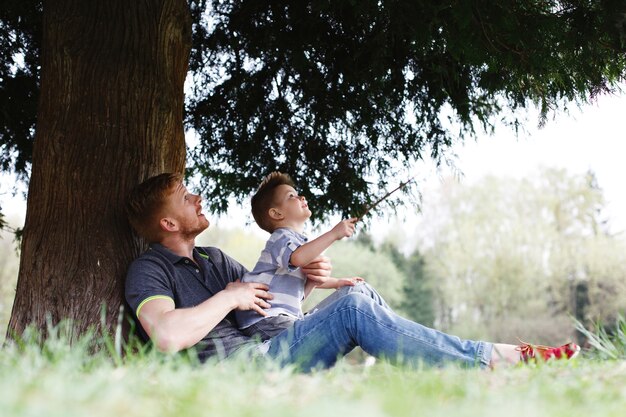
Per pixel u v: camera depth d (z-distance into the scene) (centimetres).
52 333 244
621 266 3625
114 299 369
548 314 3750
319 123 654
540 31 437
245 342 345
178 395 155
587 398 178
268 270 375
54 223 381
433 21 450
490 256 3869
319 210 686
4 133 634
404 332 319
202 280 366
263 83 658
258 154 681
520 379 221
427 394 180
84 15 407
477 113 639
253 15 607
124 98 401
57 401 128
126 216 388
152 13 417
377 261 3700
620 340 320
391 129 657
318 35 575
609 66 459
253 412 134
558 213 3822
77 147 390
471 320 3819
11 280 2500
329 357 333
